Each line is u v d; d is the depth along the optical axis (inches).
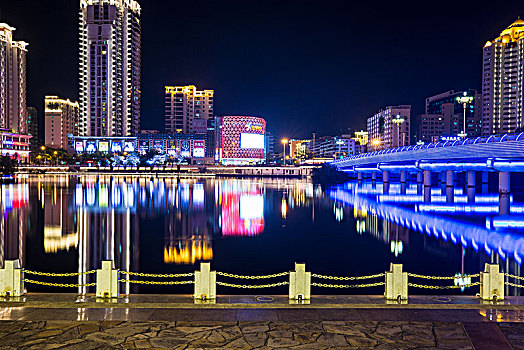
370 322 511.5
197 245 1453.0
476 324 505.7
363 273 1087.6
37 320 511.2
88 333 473.7
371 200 3225.9
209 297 593.3
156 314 533.3
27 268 1122.7
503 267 1144.8
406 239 1581.0
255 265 1176.8
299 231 1770.4
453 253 1337.4
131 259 1238.9
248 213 2372.0
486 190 4261.8
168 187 4458.7
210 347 440.8
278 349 437.4
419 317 528.1
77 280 986.7
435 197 3548.2
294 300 592.1
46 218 2060.8
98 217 2121.1
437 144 2979.8
